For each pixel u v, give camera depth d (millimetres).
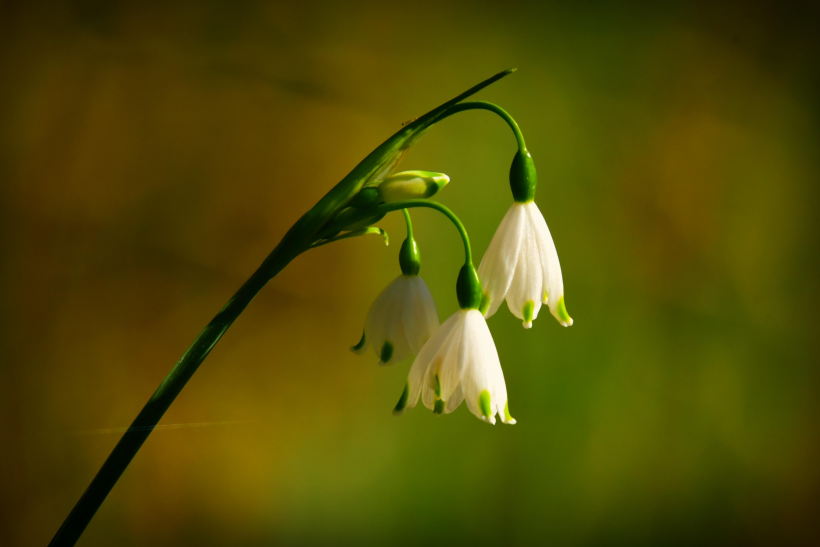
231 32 651
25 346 615
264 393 656
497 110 413
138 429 403
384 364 421
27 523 607
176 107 643
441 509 672
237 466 647
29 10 616
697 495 706
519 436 683
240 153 652
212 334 406
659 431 708
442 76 678
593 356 699
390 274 668
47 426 618
